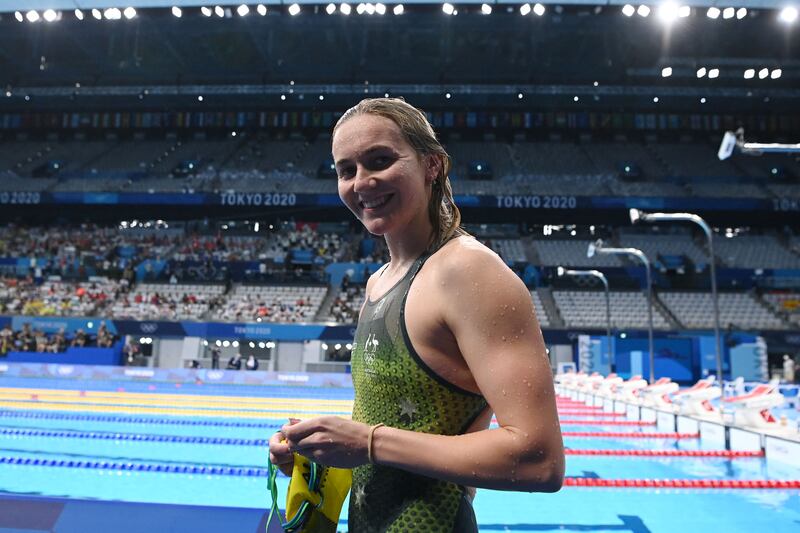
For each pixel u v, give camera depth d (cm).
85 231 2788
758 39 2325
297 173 2961
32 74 2917
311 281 2372
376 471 103
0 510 246
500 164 3039
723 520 401
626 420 1010
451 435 97
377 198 103
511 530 370
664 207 2592
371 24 2303
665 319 2147
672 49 2470
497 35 2417
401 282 104
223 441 716
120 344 1998
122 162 3089
